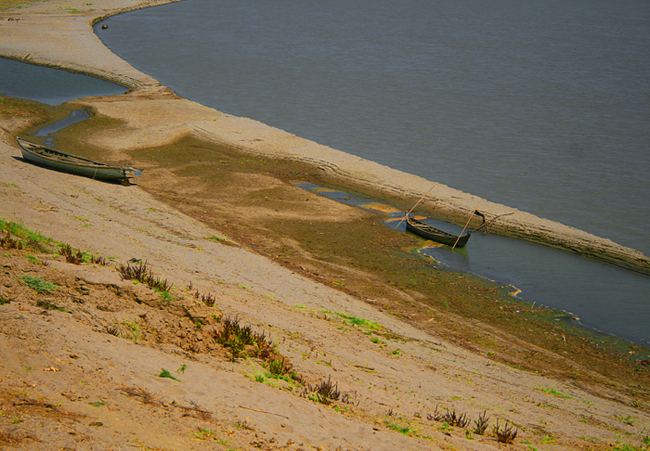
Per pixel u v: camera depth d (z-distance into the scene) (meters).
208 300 15.04
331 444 8.64
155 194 35.56
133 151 44.94
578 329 23.44
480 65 88.00
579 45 106.25
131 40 103.06
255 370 12.00
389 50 100.62
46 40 90.38
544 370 19.75
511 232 33.41
